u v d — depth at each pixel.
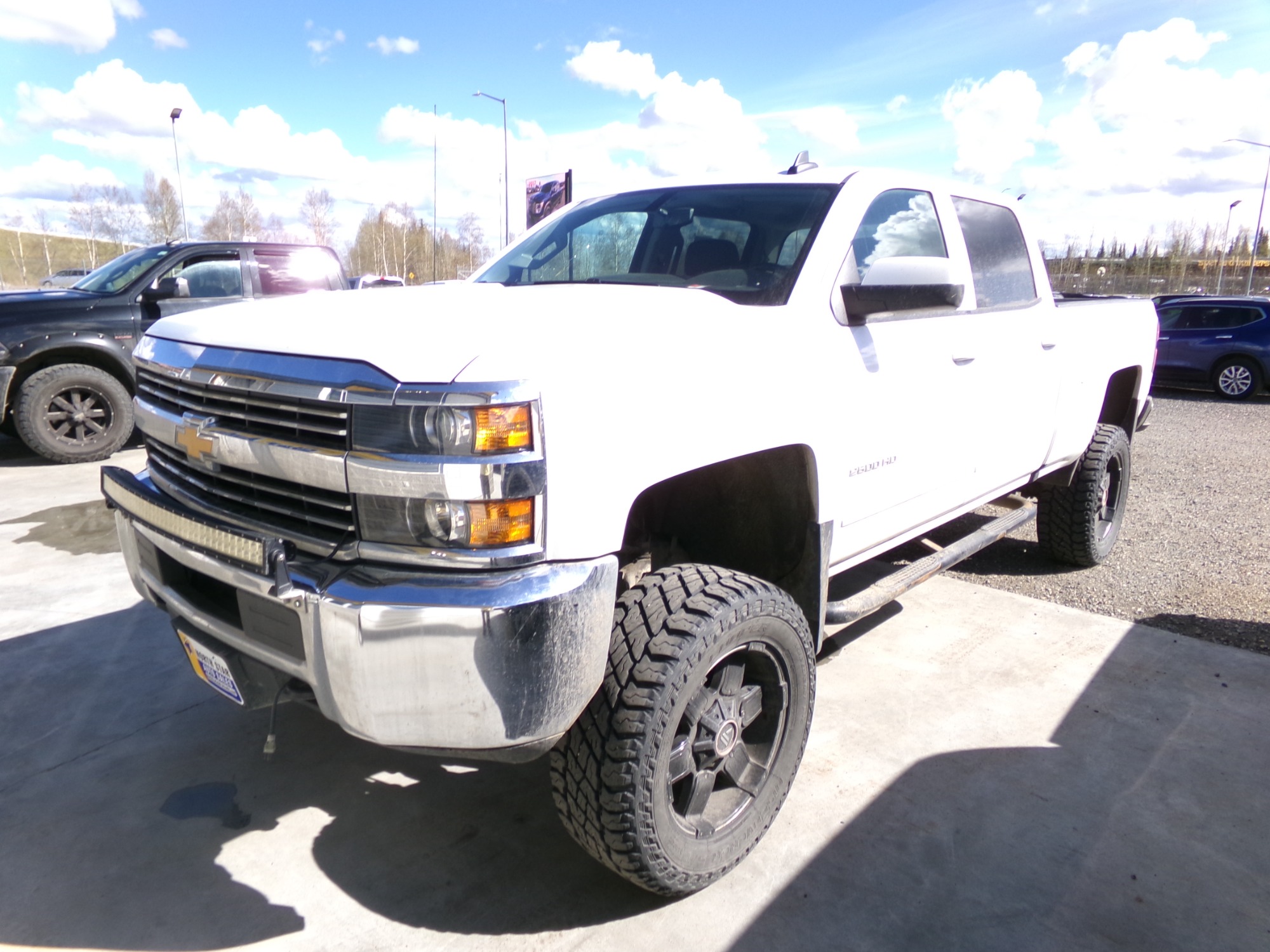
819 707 3.11
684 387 1.97
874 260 2.78
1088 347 4.04
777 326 2.30
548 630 1.66
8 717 3.02
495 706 1.65
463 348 1.70
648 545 2.51
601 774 1.89
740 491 2.53
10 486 6.43
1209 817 2.50
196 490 2.15
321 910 2.11
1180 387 14.95
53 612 3.95
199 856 2.31
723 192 2.97
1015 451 3.59
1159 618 3.99
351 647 1.64
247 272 8.13
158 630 3.75
